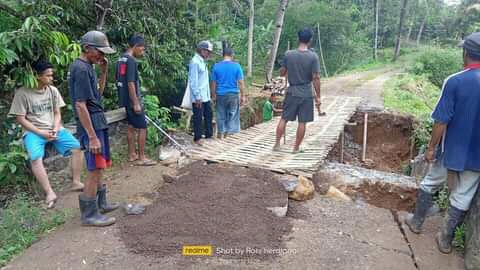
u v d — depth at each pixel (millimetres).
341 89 14891
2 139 4992
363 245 3508
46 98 4422
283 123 5691
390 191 4707
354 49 30469
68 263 3158
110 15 7023
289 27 26797
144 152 5684
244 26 21969
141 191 4691
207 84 6652
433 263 3299
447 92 3201
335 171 5145
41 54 4887
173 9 8305
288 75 5438
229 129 7078
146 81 7539
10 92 5027
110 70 6656
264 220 3734
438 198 4387
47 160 4793
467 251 3271
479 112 3113
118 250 3322
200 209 3861
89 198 3721
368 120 9797
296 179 4609
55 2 6055
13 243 3490
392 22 41094
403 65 27344
